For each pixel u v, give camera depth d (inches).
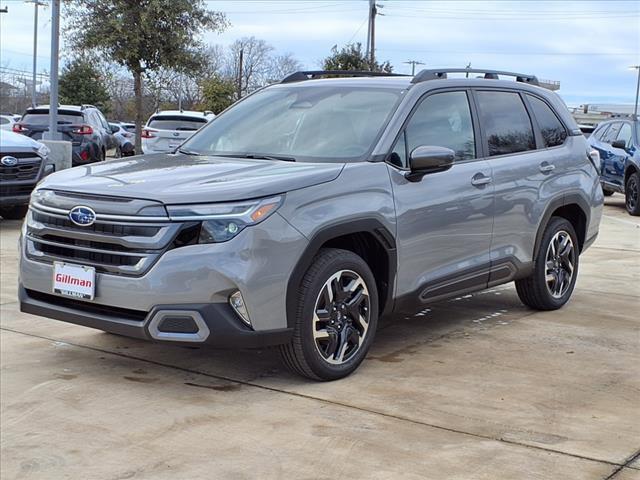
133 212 168.1
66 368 195.6
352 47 1209.4
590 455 146.4
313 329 178.9
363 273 190.1
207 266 164.2
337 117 213.3
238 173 182.5
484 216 224.8
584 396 178.9
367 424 160.6
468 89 233.5
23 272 188.1
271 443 151.3
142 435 155.3
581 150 272.5
